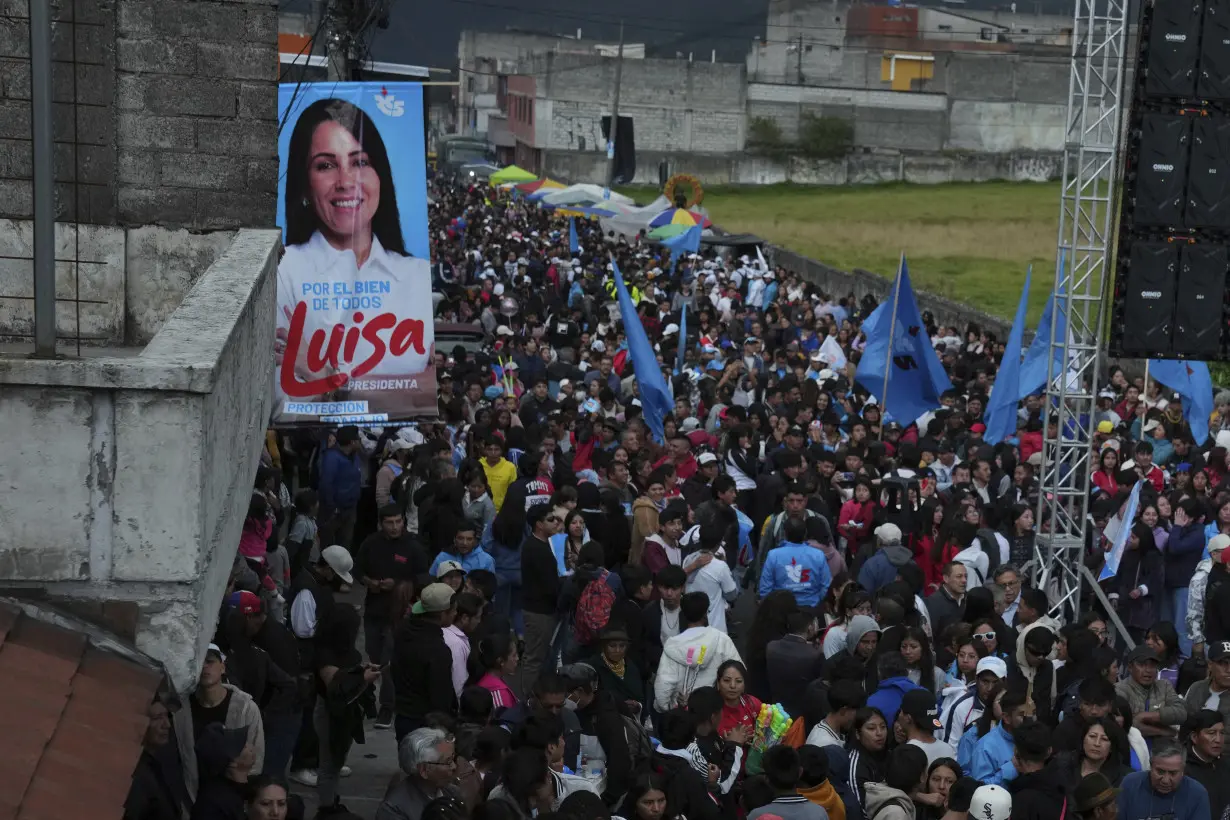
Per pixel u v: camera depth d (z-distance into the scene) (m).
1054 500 14.58
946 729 9.30
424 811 6.93
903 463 16.02
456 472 15.01
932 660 9.57
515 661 9.73
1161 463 18.53
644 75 88.44
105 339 9.90
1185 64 13.93
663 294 36.34
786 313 33.53
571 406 17.55
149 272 9.90
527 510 13.12
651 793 7.26
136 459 5.31
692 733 8.25
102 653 5.33
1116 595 14.22
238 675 9.05
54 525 5.29
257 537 11.45
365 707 9.77
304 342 12.20
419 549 11.90
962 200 80.81
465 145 100.75
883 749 8.41
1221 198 14.16
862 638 10.06
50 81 6.08
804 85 90.56
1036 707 9.85
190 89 9.84
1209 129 14.06
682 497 13.83
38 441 5.25
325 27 15.14
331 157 12.16
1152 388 22.11
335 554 10.60
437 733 7.38
